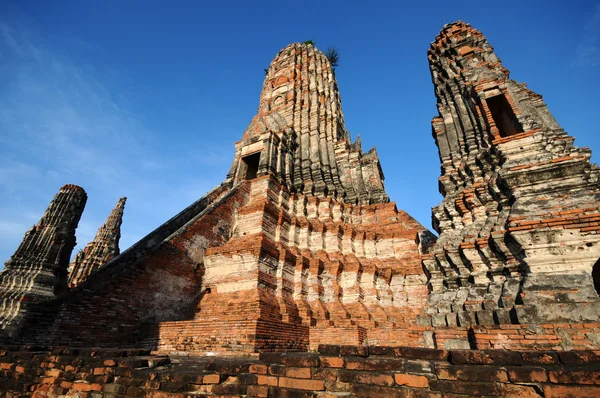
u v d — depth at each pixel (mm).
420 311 14516
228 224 16047
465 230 8992
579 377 2936
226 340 9492
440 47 14992
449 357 3709
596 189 6953
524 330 5547
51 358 5406
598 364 3154
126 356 5371
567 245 6352
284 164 20812
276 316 11617
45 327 8672
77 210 13086
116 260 10984
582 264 6098
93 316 9539
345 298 15047
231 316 11055
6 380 5539
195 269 13562
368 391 3465
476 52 13305
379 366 3607
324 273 15500
